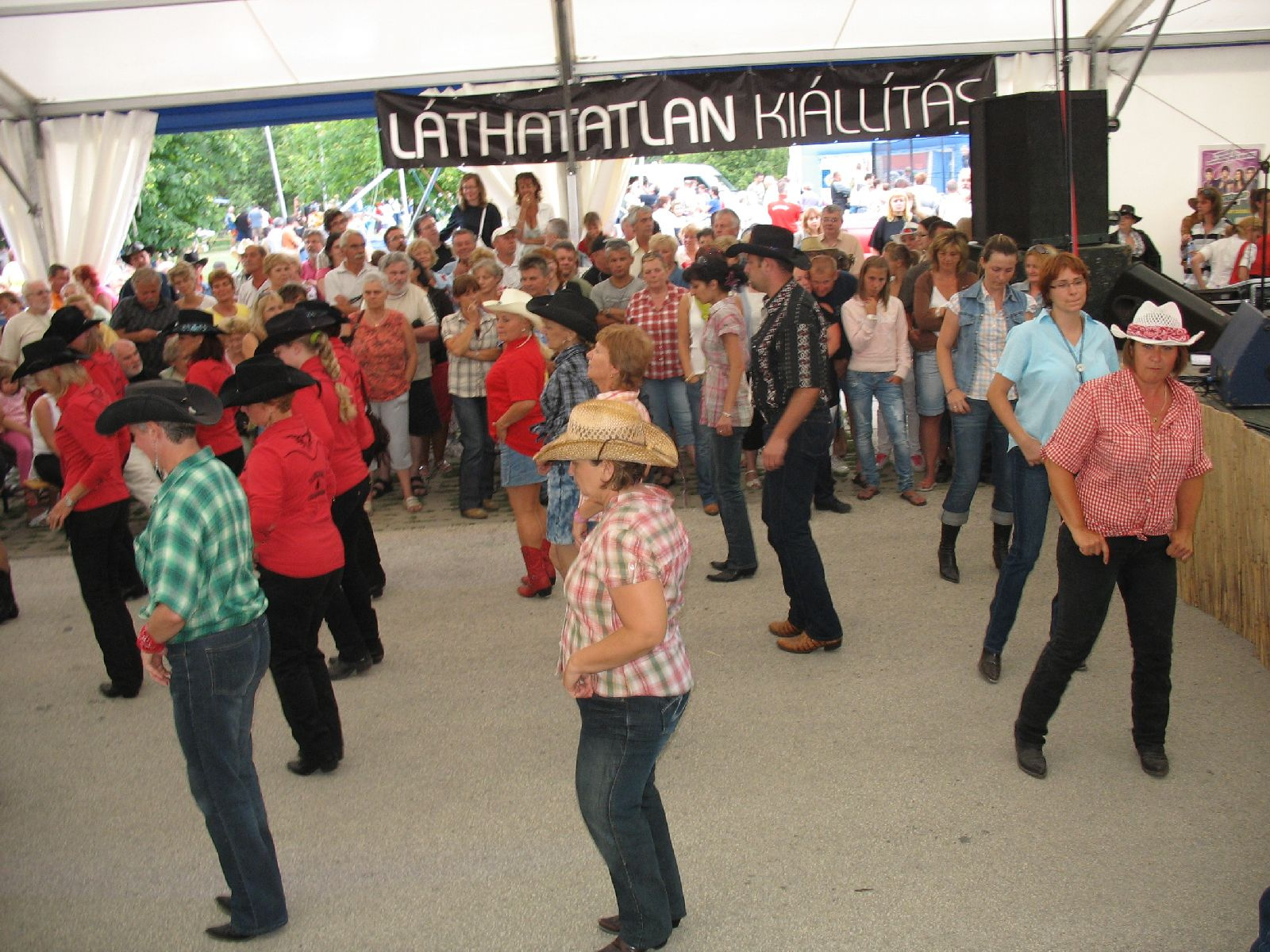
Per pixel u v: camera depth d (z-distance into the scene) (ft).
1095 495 12.66
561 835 12.94
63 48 31.94
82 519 16.62
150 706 17.20
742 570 20.62
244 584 10.86
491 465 26.71
